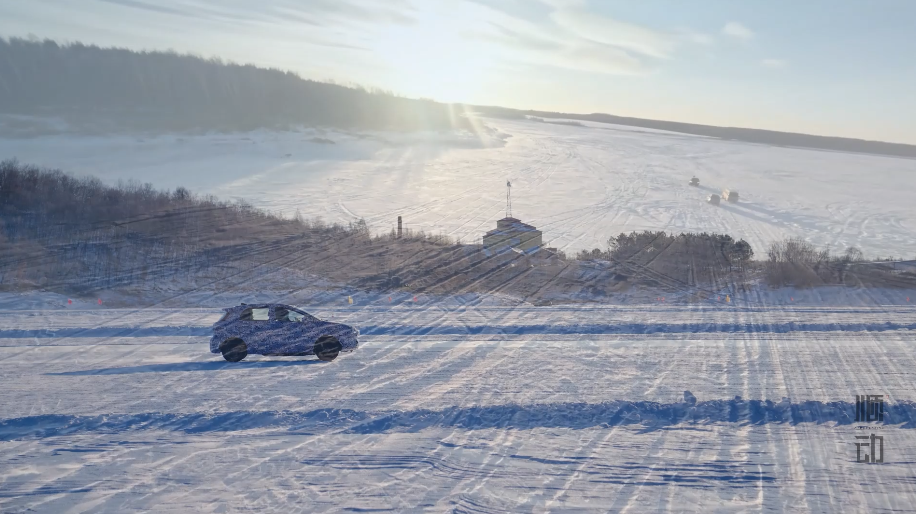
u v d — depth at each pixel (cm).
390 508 897
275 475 1001
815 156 17075
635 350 1920
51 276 3034
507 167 10512
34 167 5891
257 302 2812
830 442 1186
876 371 1706
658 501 935
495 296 3077
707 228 5919
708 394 1454
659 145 17362
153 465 1030
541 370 1653
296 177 8031
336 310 2642
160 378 1537
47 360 1712
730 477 1024
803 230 6125
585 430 1226
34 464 1021
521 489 967
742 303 3059
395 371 1631
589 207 6888
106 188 5175
